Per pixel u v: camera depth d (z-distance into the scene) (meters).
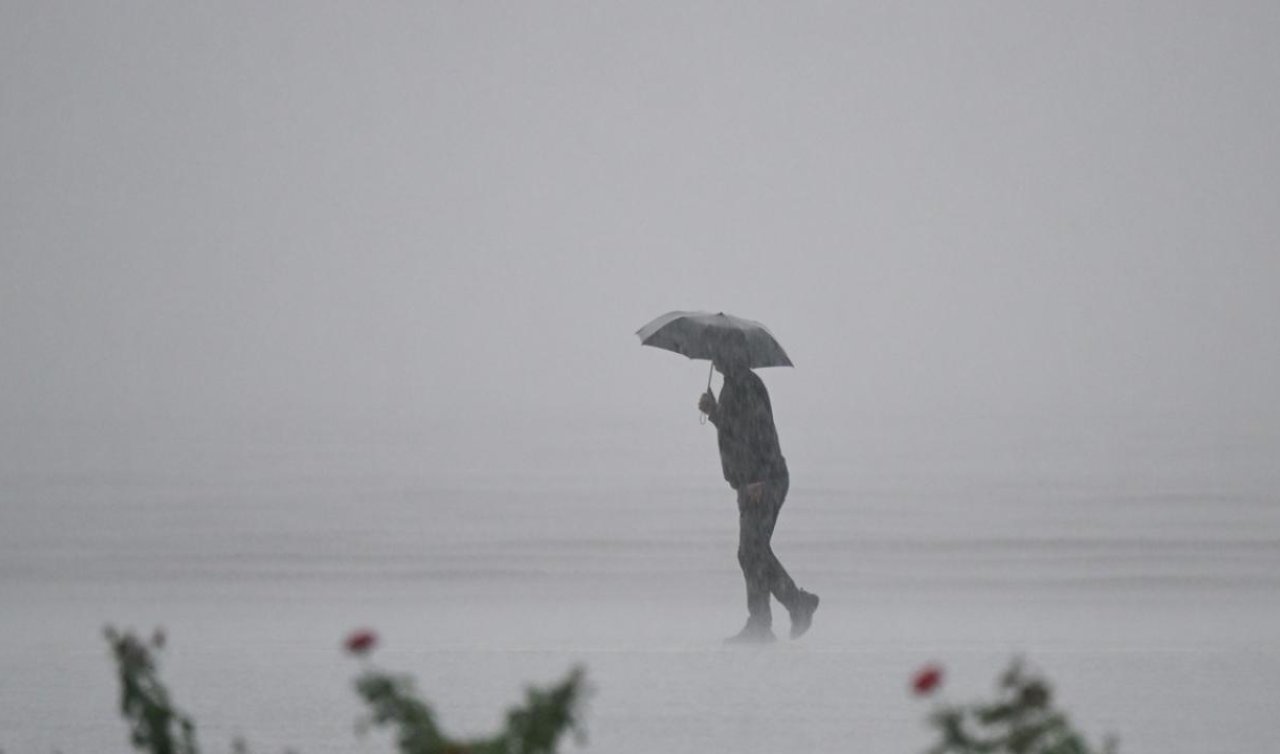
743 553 52.56
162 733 20.42
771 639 52.12
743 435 52.78
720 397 53.41
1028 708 19.66
